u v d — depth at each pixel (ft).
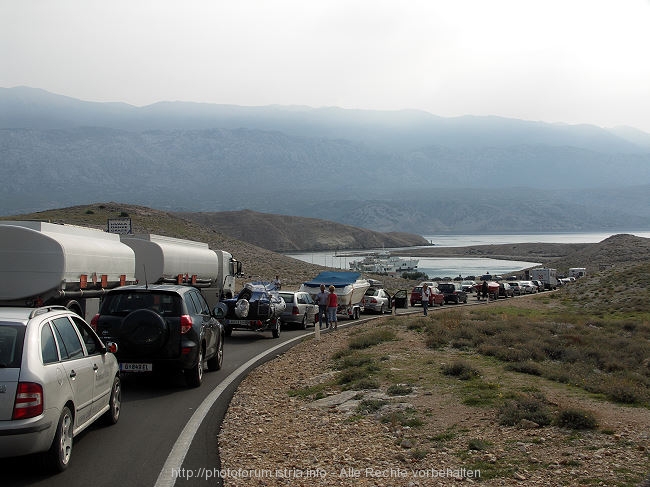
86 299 63.87
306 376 49.90
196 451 28.50
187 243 99.25
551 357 59.11
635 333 92.27
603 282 196.24
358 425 32.91
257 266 301.22
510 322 85.10
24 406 23.21
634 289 174.29
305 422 34.24
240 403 39.60
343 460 26.84
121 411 36.94
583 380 43.04
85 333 30.89
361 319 119.34
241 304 76.64
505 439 28.63
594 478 22.94
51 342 26.13
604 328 97.14
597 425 29.91
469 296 233.55
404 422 32.50
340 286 114.83
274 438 30.96
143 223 302.04
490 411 33.78
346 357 55.83
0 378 23.29
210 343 49.21
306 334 88.07
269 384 46.83
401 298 158.81
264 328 78.07
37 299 56.44
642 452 25.99
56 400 24.63
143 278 83.92
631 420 31.63
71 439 26.43
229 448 29.22
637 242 429.38
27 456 24.61
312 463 26.68
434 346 60.85
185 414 36.24
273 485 23.93
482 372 45.39
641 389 38.81
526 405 32.58
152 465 26.37
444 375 44.62
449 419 32.81
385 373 45.98
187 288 47.39
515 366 46.98
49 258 56.59
